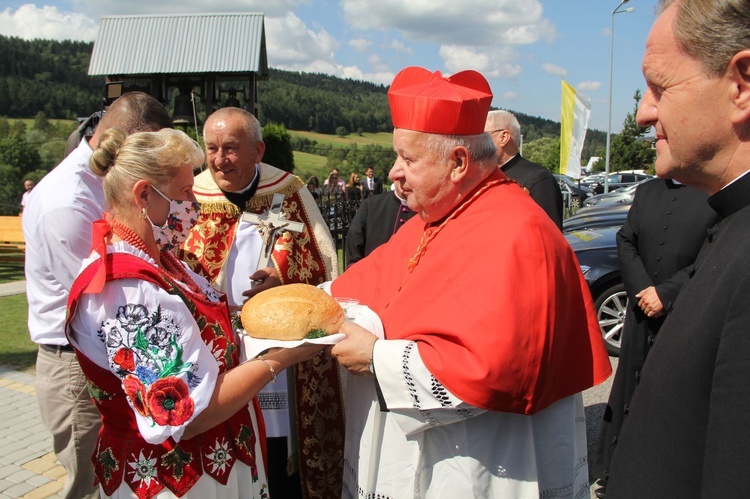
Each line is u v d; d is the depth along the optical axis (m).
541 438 1.89
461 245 1.92
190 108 8.66
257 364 1.79
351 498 2.15
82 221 2.48
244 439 1.94
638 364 3.12
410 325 1.91
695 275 1.17
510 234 1.81
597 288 5.73
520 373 1.69
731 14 1.04
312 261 3.15
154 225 1.81
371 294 2.33
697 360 1.08
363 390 2.07
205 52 8.70
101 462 1.81
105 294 1.66
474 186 2.02
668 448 1.11
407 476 1.91
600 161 42.03
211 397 1.71
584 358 1.87
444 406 1.74
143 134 1.82
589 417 4.37
